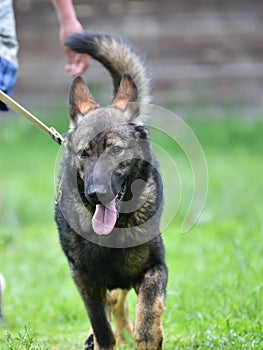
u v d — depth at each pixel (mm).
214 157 20609
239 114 25781
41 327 9500
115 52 9211
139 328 7426
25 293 10867
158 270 7797
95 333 7996
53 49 26703
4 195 17062
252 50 26297
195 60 26391
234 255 11109
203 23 26391
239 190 16297
